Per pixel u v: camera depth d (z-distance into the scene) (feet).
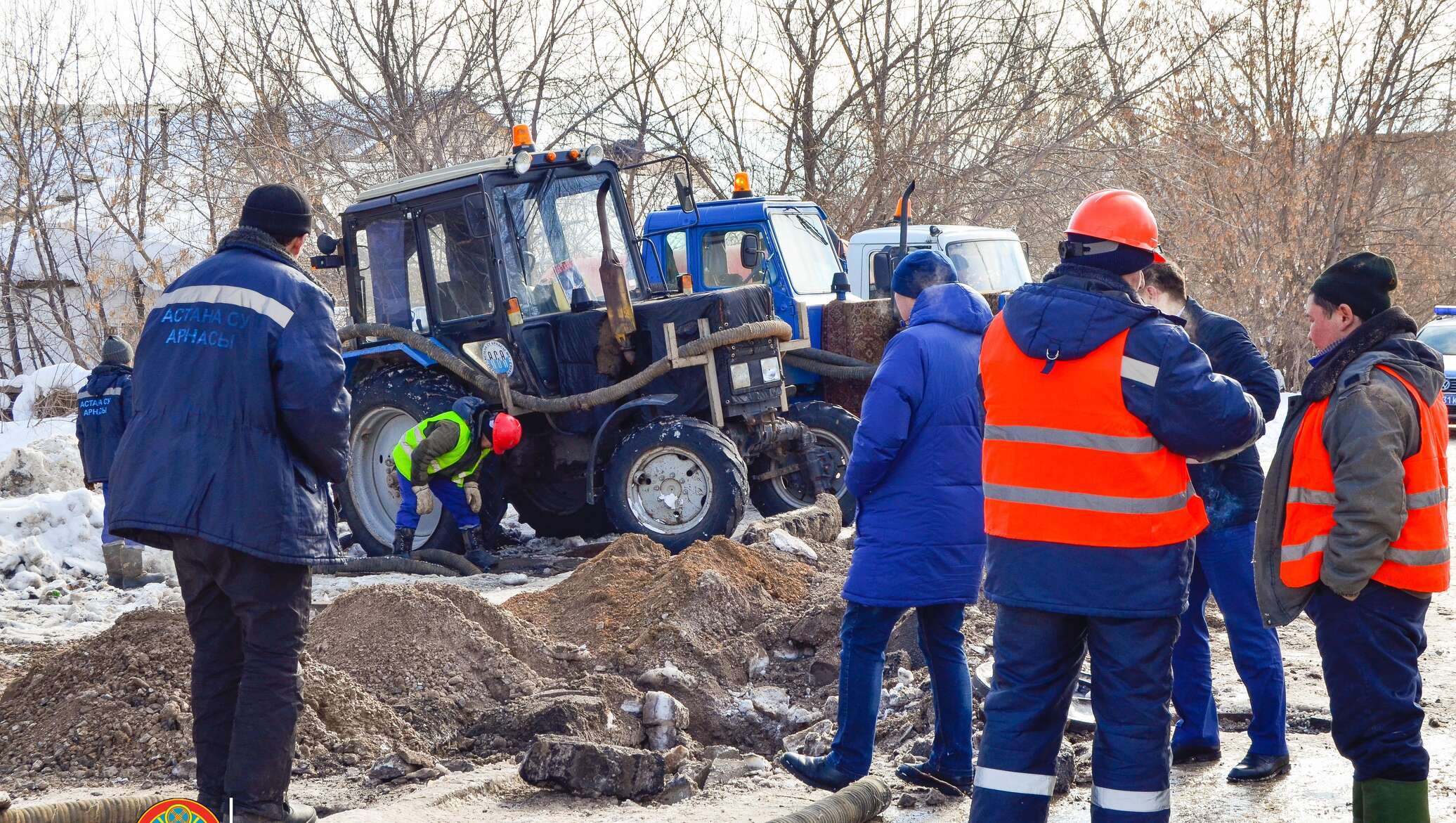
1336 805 13.39
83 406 30.35
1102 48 70.85
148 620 17.79
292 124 63.05
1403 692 11.55
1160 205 78.64
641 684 19.27
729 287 40.52
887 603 13.84
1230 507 14.30
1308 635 21.56
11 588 30.01
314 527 12.57
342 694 16.94
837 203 66.28
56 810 12.55
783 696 19.48
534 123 64.08
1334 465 11.48
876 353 37.24
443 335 32.86
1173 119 75.00
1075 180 72.64
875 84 66.18
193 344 12.41
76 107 64.39
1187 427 10.57
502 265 31.83
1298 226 77.82
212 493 12.07
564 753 14.61
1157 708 10.91
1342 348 11.76
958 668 14.30
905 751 16.02
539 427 33.19
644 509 30.99
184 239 64.85
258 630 12.43
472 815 13.99
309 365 12.37
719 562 22.85
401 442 31.45
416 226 32.91
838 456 33.71
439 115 62.85
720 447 30.09
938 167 66.44
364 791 14.90
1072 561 10.82
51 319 66.49
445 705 17.67
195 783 15.10
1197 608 14.94
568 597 22.98
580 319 32.22
